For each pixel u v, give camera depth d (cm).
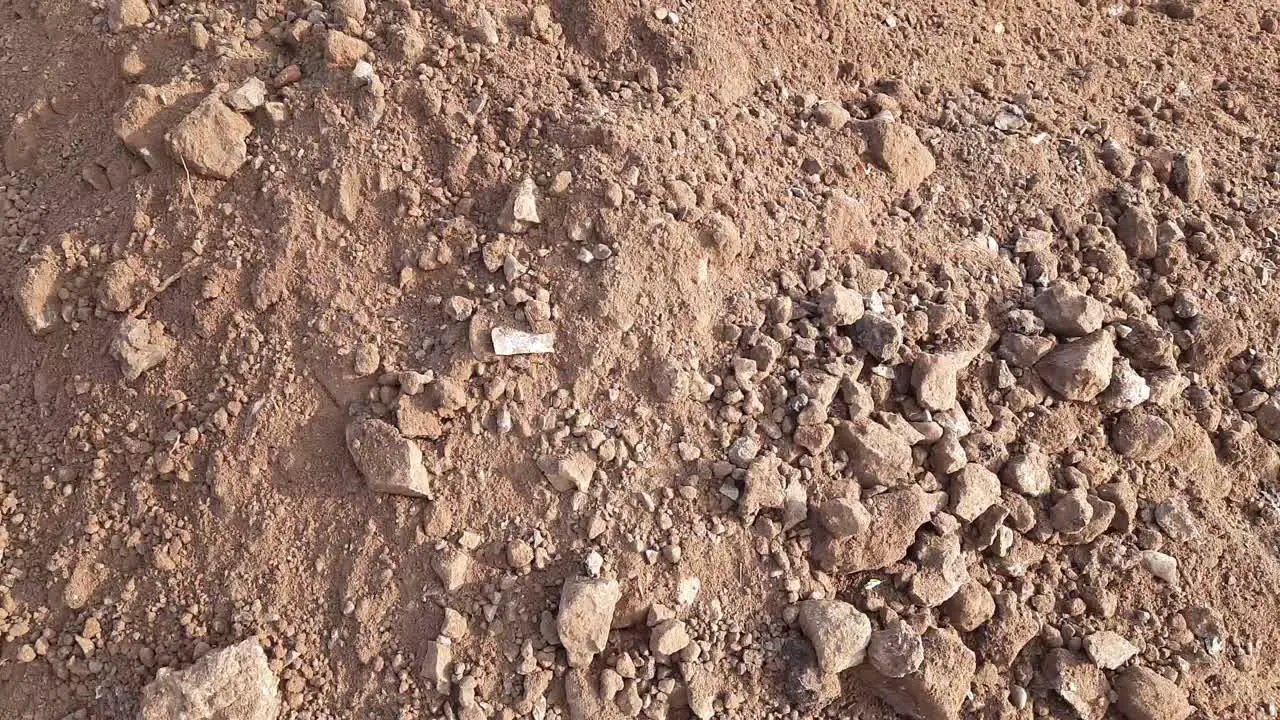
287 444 103
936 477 108
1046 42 152
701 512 104
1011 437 113
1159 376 118
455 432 103
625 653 100
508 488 103
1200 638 110
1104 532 112
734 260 112
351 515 102
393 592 100
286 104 112
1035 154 132
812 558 105
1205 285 127
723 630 102
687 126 117
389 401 103
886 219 123
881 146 125
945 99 137
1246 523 120
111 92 119
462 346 105
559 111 114
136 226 108
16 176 118
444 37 115
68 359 107
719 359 109
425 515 101
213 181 110
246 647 96
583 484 102
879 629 103
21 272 108
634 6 122
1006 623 106
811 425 106
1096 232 127
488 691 98
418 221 109
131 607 100
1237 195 138
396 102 112
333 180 108
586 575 100
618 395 105
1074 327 116
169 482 103
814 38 132
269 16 119
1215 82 155
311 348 105
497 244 107
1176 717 105
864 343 111
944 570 105
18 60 126
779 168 120
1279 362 125
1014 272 122
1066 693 104
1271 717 111
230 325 105
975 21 147
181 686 94
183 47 117
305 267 107
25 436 106
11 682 100
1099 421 117
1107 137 138
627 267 107
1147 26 162
